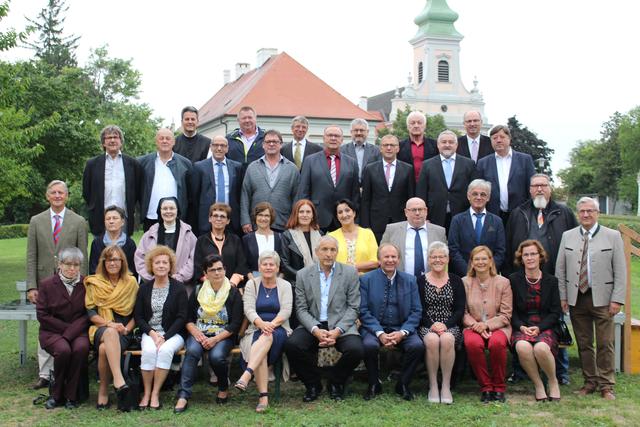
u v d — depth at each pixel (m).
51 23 46.03
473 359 6.54
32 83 22.53
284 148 9.05
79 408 6.29
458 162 7.92
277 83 43.41
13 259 23.64
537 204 7.36
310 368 6.55
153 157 7.99
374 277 6.95
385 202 8.09
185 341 6.61
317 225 7.51
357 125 8.84
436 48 64.06
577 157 77.00
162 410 6.20
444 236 7.46
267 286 6.80
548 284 6.84
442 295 6.89
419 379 7.32
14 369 7.62
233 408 6.30
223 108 46.75
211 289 6.71
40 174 23.58
